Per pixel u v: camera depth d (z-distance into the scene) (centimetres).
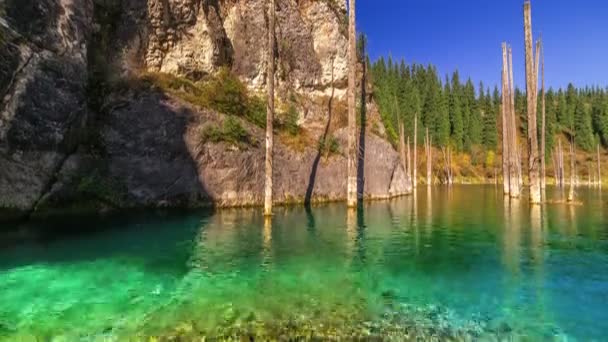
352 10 2234
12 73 1473
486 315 731
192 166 2064
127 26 2264
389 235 1472
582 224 1742
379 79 7712
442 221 1850
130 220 1681
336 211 2136
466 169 8531
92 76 1980
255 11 2900
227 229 1536
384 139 3350
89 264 1027
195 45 2527
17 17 1495
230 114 2339
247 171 2208
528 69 2495
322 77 3250
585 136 9112
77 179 1755
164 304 767
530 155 2592
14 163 1521
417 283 901
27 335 644
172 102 2103
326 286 876
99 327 675
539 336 655
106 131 1912
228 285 876
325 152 2666
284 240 1352
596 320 710
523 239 1400
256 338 649
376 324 695
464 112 9481
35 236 1334
